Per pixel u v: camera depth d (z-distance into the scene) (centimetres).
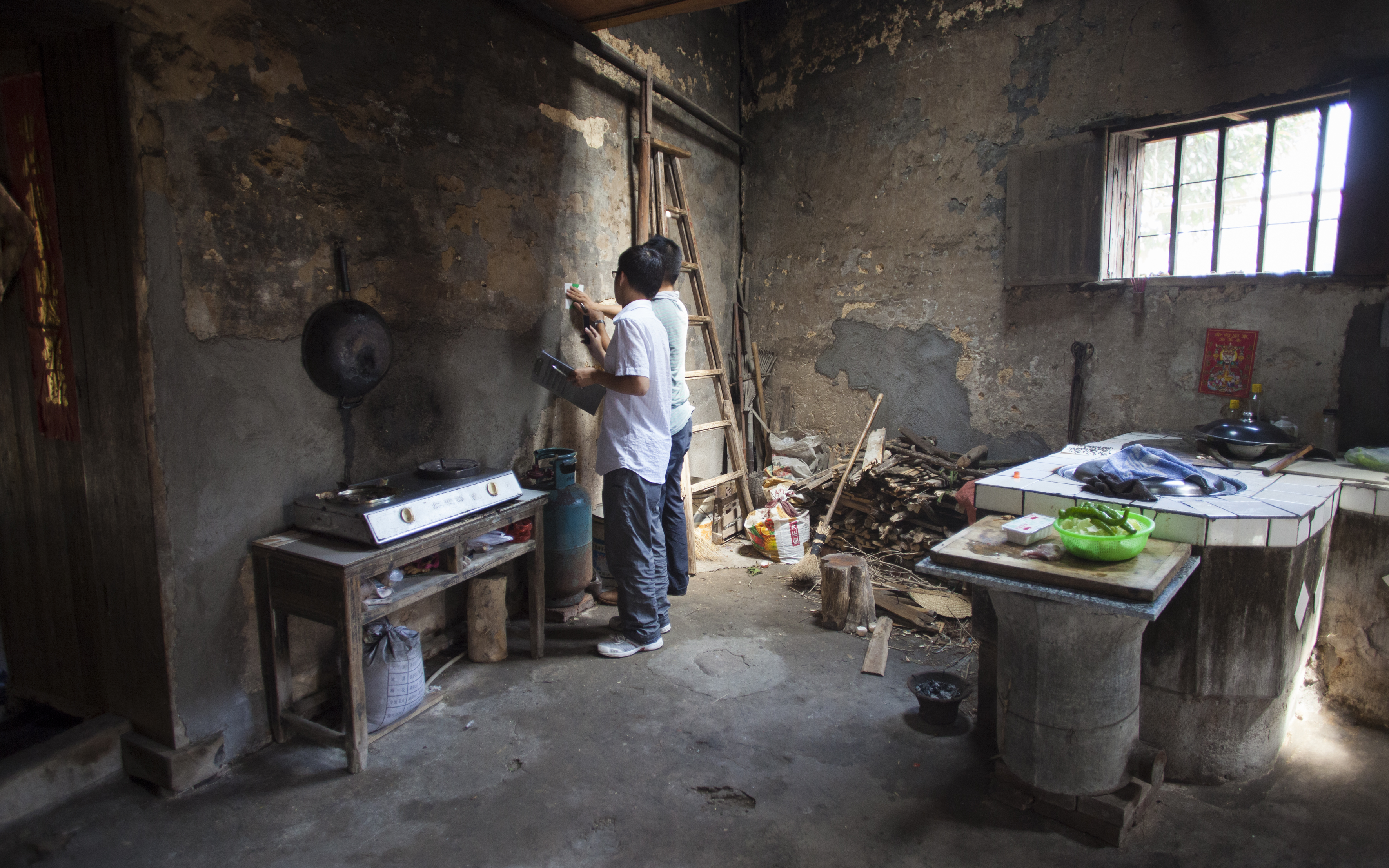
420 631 308
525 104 330
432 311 293
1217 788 224
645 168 395
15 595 255
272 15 228
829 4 463
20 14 185
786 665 303
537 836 202
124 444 210
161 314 205
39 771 208
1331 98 315
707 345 461
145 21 195
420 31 278
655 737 251
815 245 487
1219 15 337
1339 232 313
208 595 224
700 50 461
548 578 345
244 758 237
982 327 425
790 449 482
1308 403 330
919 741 249
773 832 204
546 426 360
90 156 201
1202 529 211
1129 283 371
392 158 271
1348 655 258
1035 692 205
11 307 230
